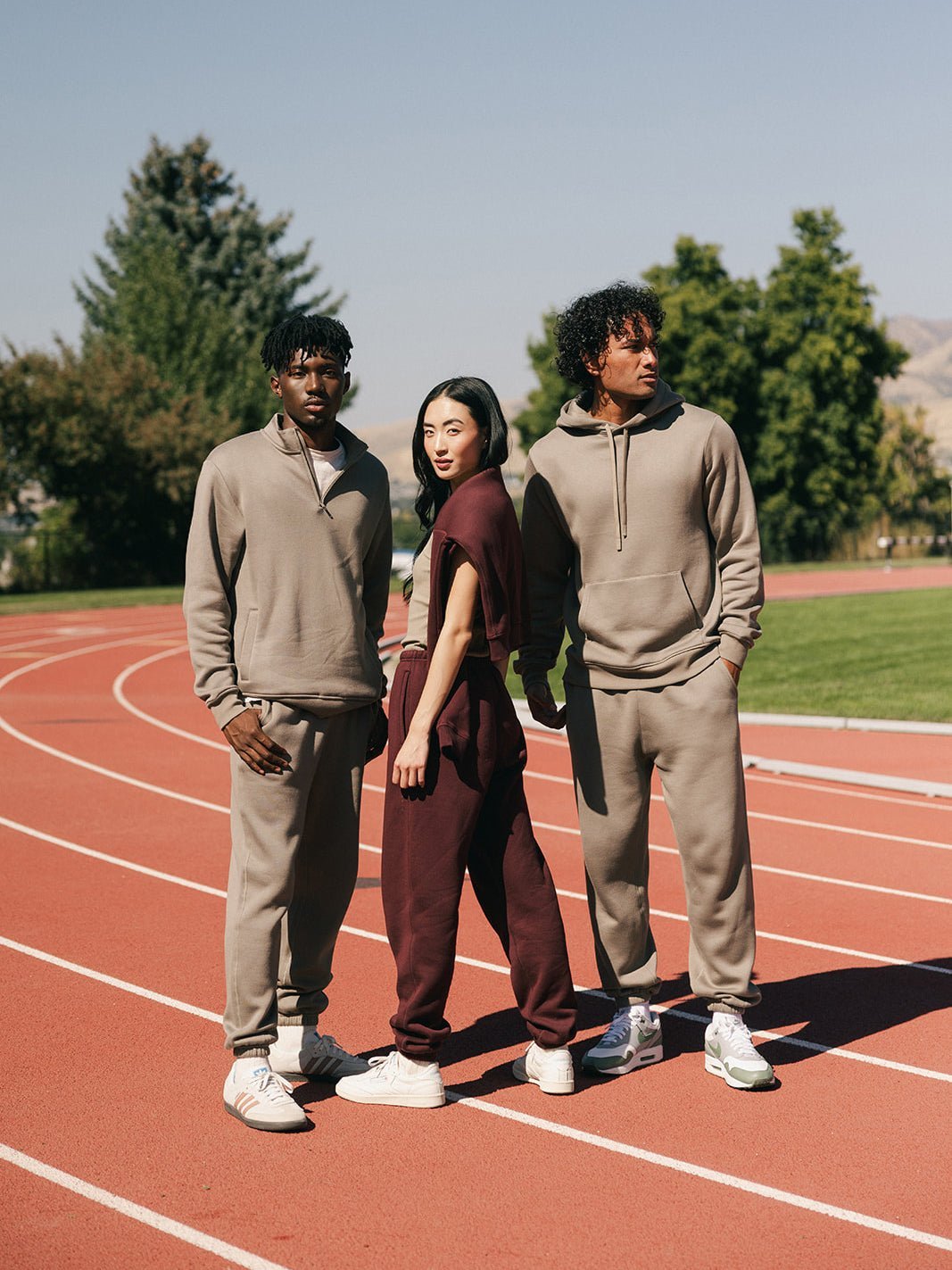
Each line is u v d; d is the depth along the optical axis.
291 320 3.93
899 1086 4.12
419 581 4.03
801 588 37.44
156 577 44.59
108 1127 3.81
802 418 57.34
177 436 43.69
